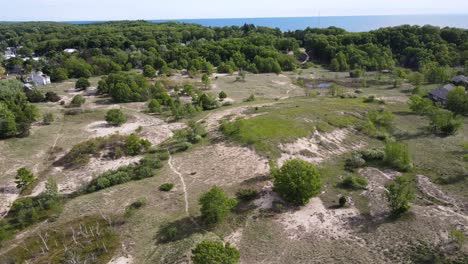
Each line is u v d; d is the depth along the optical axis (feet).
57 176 160.86
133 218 117.19
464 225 108.68
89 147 177.99
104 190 141.28
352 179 137.69
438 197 129.08
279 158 159.33
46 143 193.47
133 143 179.22
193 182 142.41
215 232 108.88
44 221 121.90
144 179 148.77
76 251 101.91
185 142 180.45
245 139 175.01
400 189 117.08
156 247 102.32
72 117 238.07
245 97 292.20
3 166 168.14
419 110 224.53
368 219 115.14
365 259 96.22
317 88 332.19
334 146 177.06
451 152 168.35
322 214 118.42
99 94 301.43
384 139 187.93
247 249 101.45
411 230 107.14
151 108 250.16
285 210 120.57
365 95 288.71
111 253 100.48
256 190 132.26
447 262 92.84
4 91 264.72
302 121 197.77
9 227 121.29
